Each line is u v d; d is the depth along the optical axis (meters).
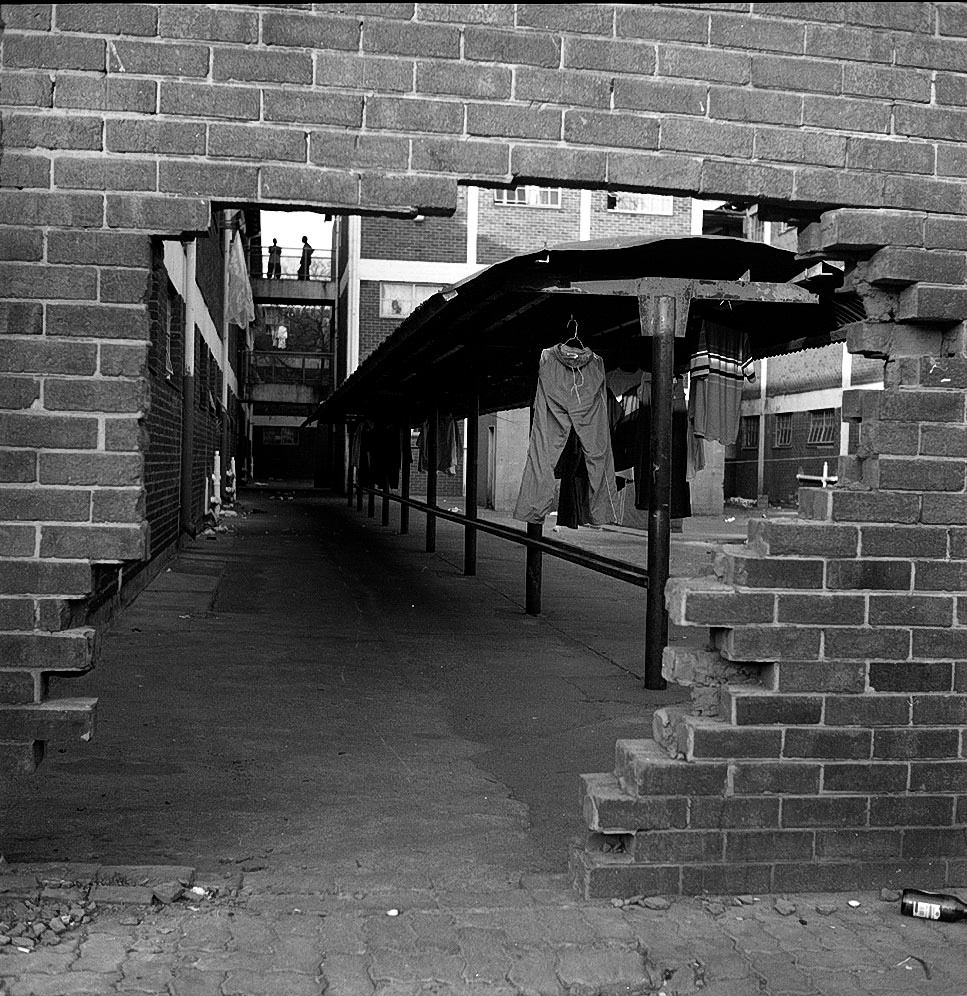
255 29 4.40
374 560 18.81
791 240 25.72
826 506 4.73
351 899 4.46
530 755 6.87
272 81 4.41
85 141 4.31
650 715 7.96
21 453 4.27
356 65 4.46
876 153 4.81
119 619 11.26
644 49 4.64
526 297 9.25
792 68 4.76
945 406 4.79
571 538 23.55
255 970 3.80
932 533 4.76
